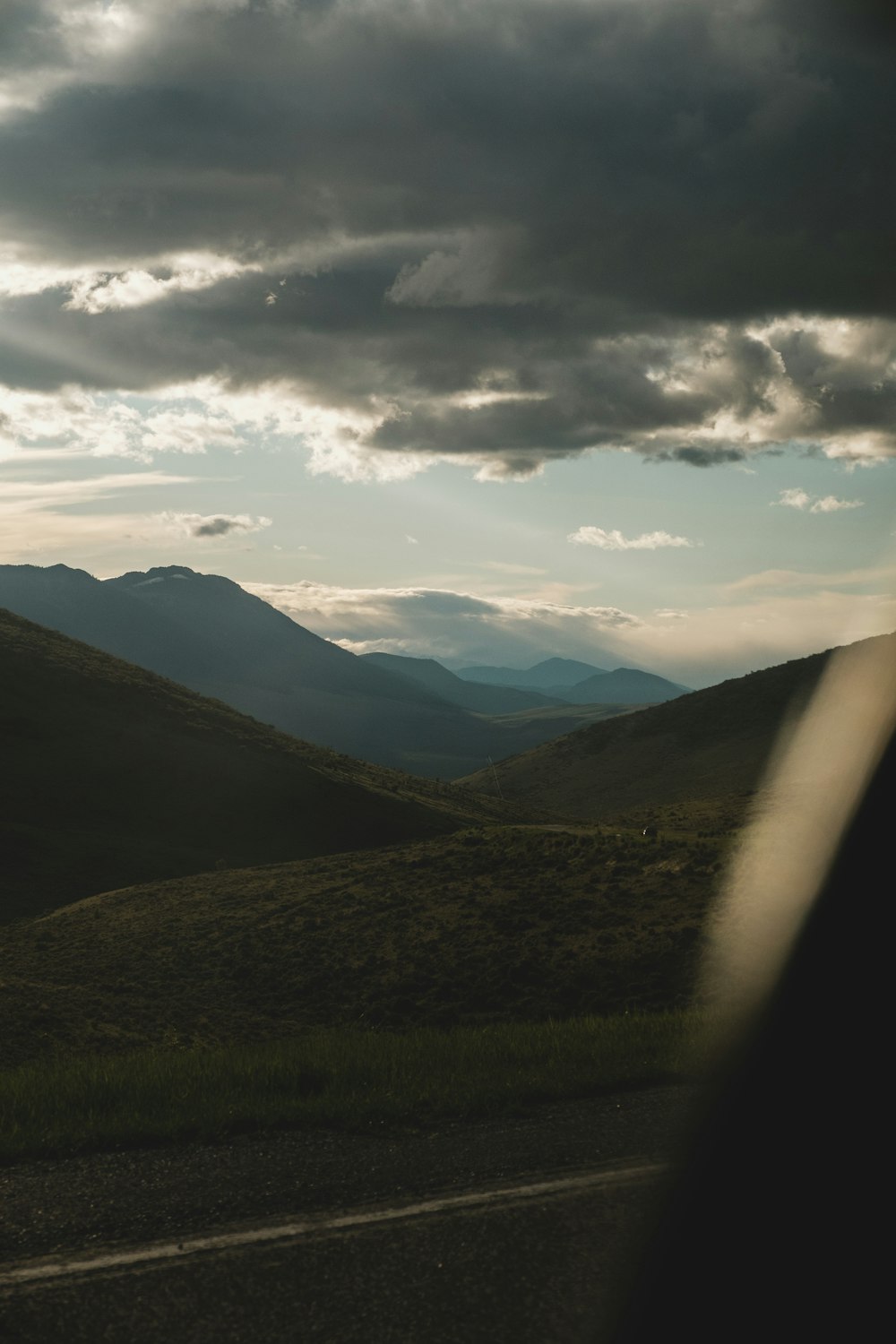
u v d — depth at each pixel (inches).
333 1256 199.9
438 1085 335.3
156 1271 192.4
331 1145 274.2
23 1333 170.1
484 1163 255.8
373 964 1066.7
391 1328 173.2
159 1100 324.8
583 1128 289.4
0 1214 220.2
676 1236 209.3
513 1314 178.4
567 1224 216.4
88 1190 235.9
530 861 1314.0
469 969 983.0
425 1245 205.6
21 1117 301.7
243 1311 178.4
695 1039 430.6
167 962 1224.2
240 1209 223.5
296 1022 960.9
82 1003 971.9
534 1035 469.1
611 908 1043.3
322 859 1786.4
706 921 918.4
